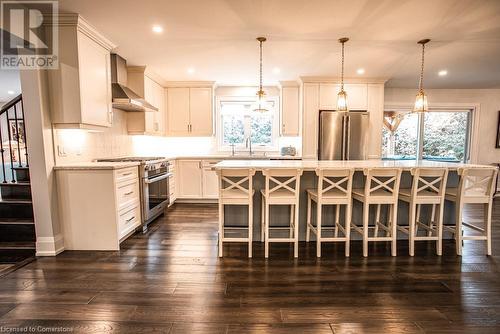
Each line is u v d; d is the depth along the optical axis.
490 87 5.68
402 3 2.33
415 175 2.67
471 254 2.75
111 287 2.11
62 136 2.90
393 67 4.20
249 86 5.67
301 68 4.30
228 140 5.88
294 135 5.29
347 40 3.14
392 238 2.71
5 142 4.98
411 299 1.95
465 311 1.80
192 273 2.34
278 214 3.14
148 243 3.07
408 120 5.93
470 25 2.75
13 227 2.89
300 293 2.03
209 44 3.28
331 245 3.01
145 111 4.37
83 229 2.87
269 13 2.52
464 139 6.05
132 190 3.25
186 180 5.15
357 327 1.65
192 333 1.59
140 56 3.71
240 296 1.98
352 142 4.88
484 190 2.72
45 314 1.77
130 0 2.29
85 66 2.79
